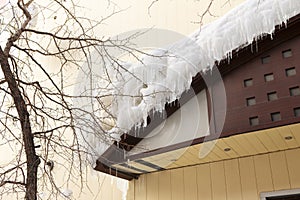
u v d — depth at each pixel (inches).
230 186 120.8
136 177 144.0
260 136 99.0
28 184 63.3
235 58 102.0
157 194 136.6
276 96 93.5
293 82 91.8
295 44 96.2
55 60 188.2
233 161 123.3
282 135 98.3
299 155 110.8
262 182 114.9
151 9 200.7
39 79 181.8
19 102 69.7
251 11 101.2
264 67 98.3
